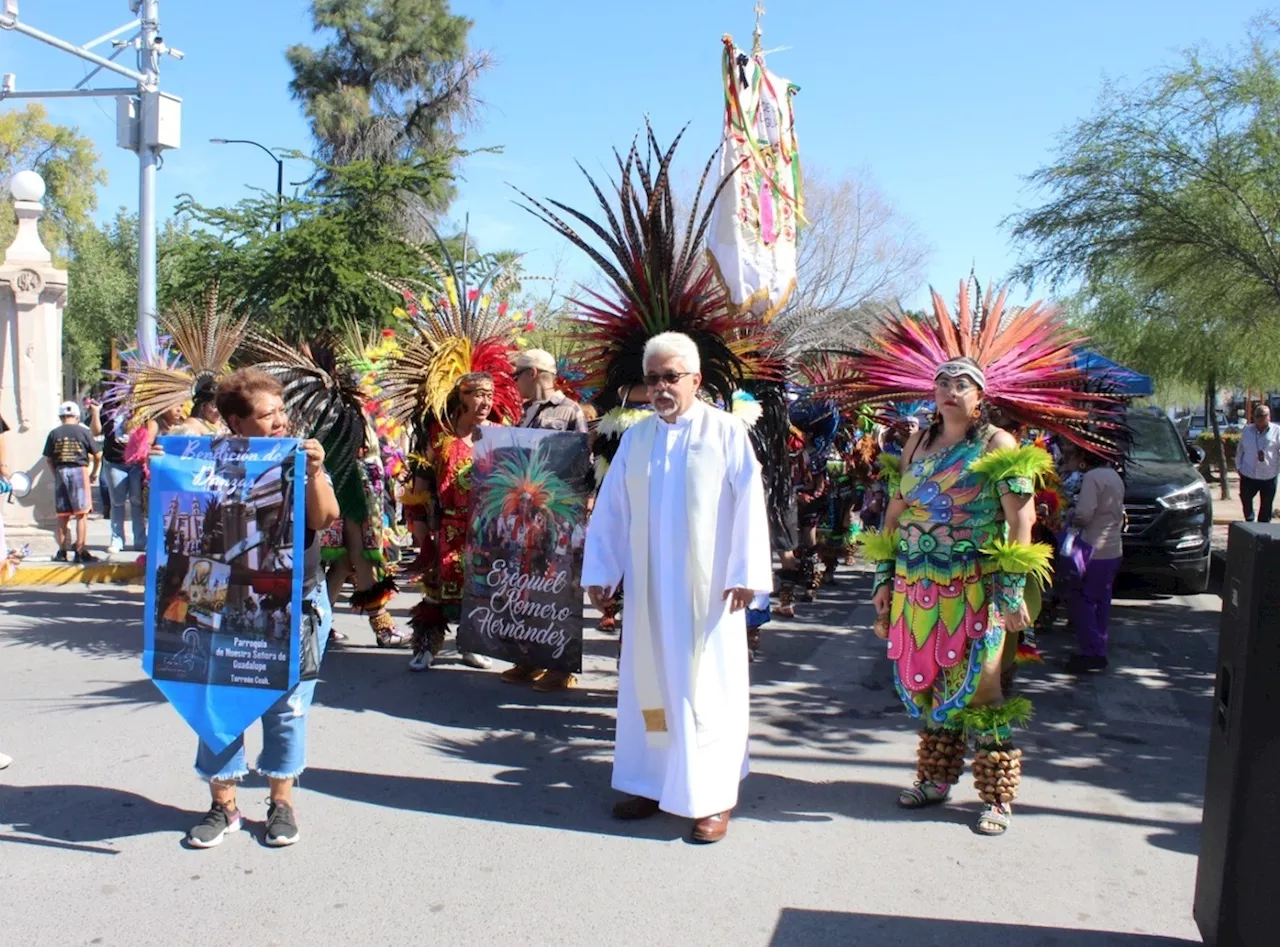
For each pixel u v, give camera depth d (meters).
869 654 7.29
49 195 42.91
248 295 16.08
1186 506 8.81
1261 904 2.83
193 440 3.79
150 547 3.81
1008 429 4.81
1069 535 6.80
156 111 12.21
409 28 27.39
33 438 11.79
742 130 6.73
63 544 10.48
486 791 4.59
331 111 26.83
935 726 4.41
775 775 4.87
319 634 3.95
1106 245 12.50
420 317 6.74
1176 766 5.08
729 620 4.21
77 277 38.94
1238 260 11.95
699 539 4.12
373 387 6.49
